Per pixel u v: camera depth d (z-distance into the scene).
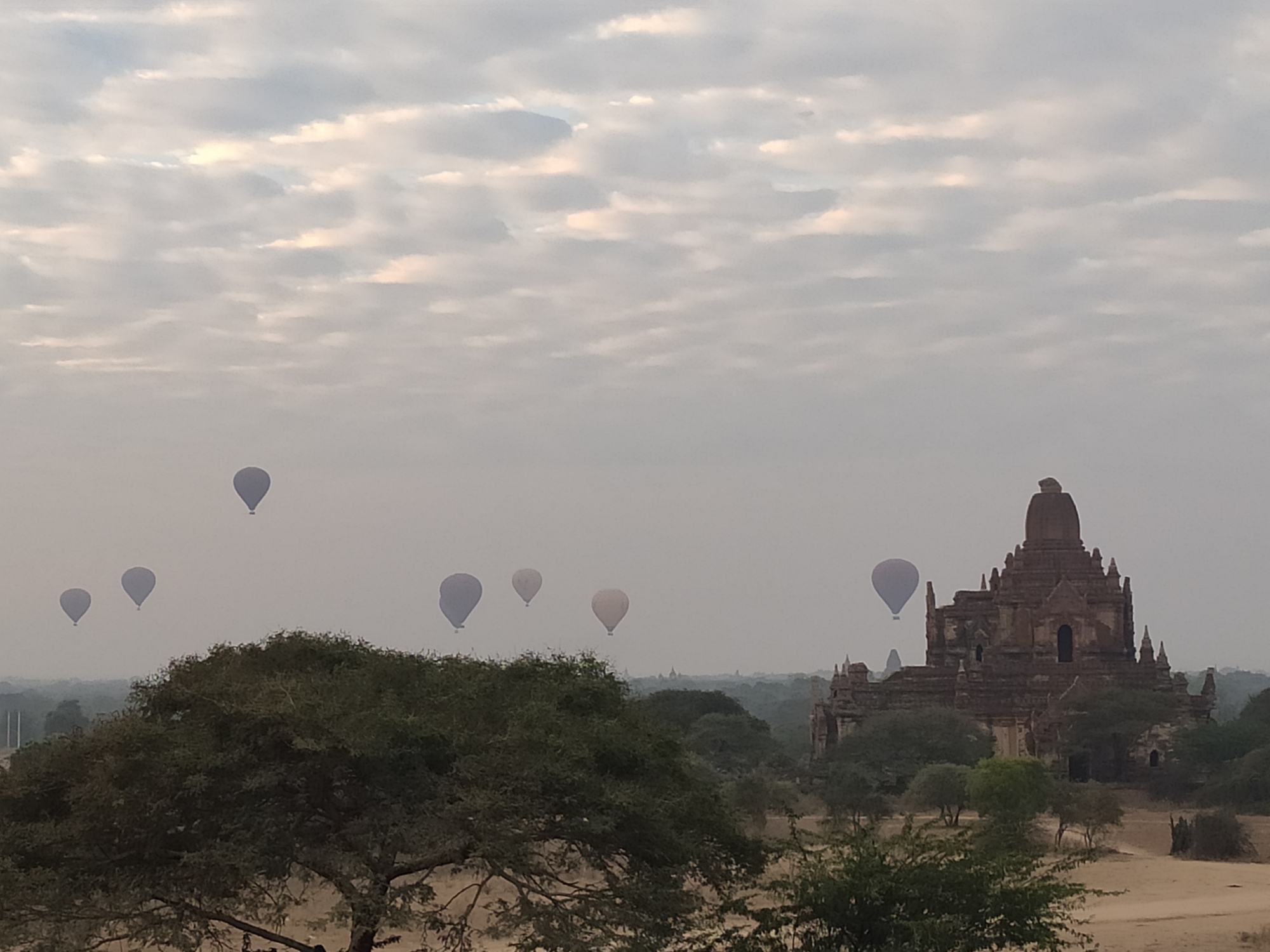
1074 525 189.38
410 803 37.16
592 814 37.81
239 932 51.97
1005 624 185.88
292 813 38.16
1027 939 40.59
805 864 41.22
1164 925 69.94
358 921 36.47
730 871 41.94
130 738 36.75
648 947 38.03
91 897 37.75
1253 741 164.50
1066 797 115.06
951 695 184.38
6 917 36.75
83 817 37.03
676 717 177.88
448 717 39.59
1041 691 180.25
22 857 37.34
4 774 39.22
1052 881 47.12
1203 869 98.31
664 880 39.06
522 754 37.75
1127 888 88.56
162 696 39.94
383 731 37.12
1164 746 169.50
